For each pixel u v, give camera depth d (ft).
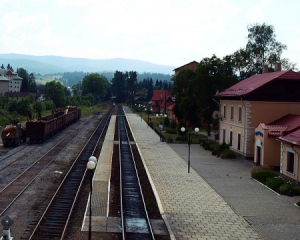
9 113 219.82
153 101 349.61
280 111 99.71
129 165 92.58
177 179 76.18
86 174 78.54
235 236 45.09
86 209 53.83
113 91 603.26
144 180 75.92
